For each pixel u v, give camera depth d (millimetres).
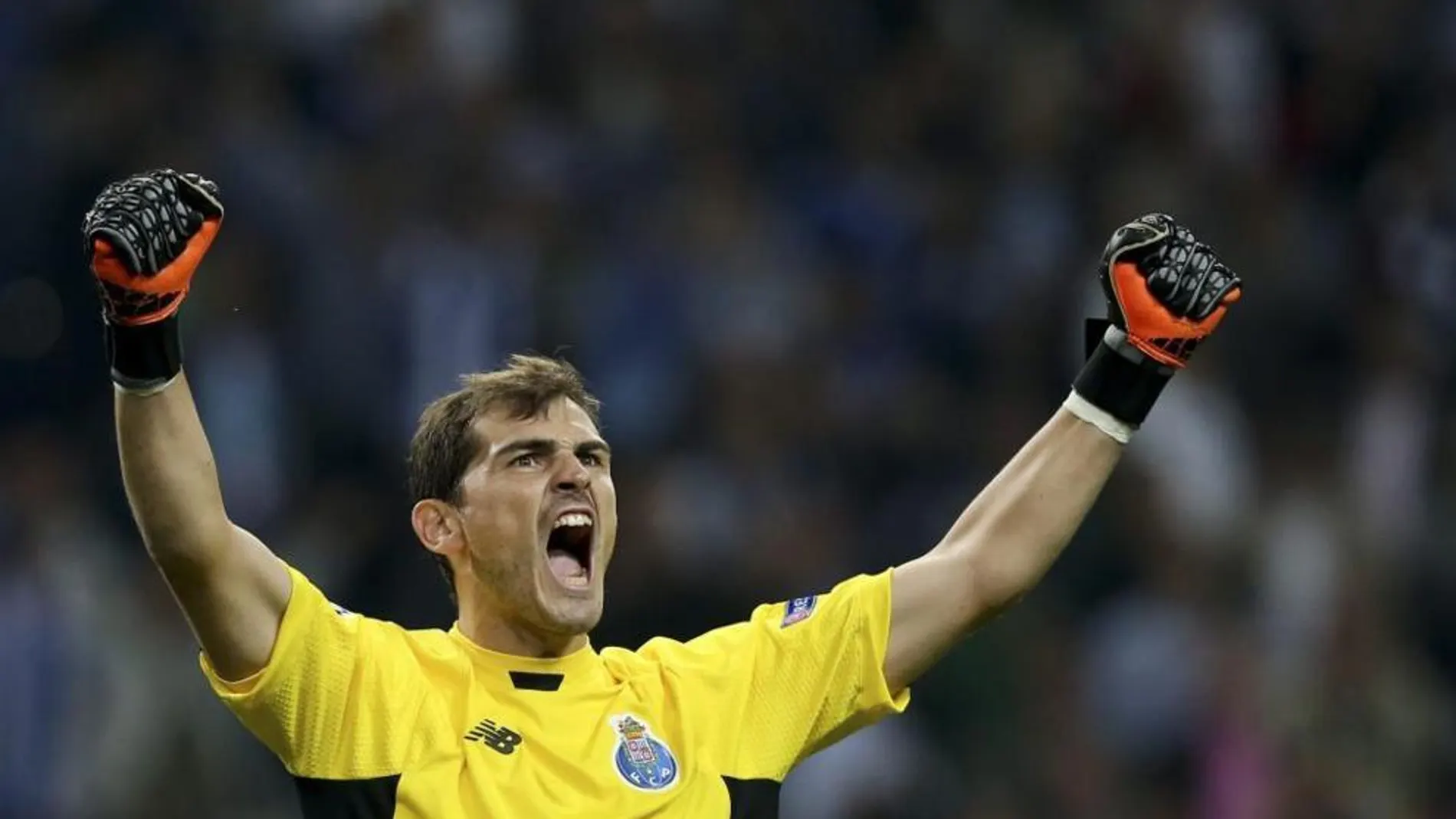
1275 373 47969
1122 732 40781
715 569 41438
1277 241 50531
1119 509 42938
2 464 41688
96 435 43938
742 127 51406
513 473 19234
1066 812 39312
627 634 40250
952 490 44812
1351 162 53844
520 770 18359
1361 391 48094
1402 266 51625
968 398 47188
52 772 38719
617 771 18500
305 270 46562
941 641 19578
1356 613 42938
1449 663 44156
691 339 46625
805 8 53125
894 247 49750
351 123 49469
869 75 52938
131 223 17016
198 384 44219
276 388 44625
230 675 17812
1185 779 40312
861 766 38531
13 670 38938
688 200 49344
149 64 49312
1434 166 53031
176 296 17297
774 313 47250
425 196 48438
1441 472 47594
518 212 48156
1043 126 52281
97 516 42562
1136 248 19469
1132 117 52656
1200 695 40594
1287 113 53938
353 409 44875
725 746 18922
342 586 41688
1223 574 43062
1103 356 19781
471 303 46406
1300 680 41719
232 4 50469
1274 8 54469
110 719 38906
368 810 17984
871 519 44281
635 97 50969
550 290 46938
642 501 42125
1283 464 45406
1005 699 39812
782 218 49906
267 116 49062
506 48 51438
